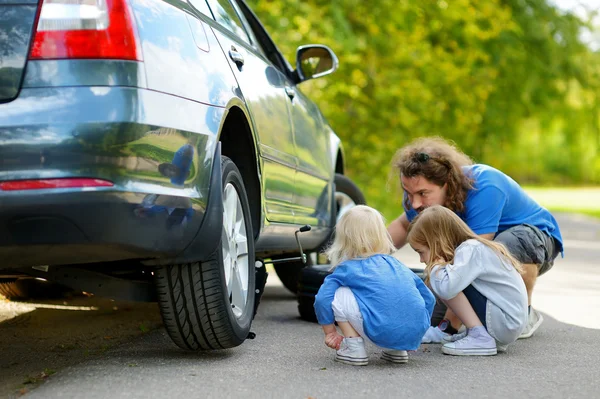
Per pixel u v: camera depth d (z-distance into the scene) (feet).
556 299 45.88
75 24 19.86
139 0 21.52
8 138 18.84
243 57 28.86
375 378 23.34
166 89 21.18
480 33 109.91
